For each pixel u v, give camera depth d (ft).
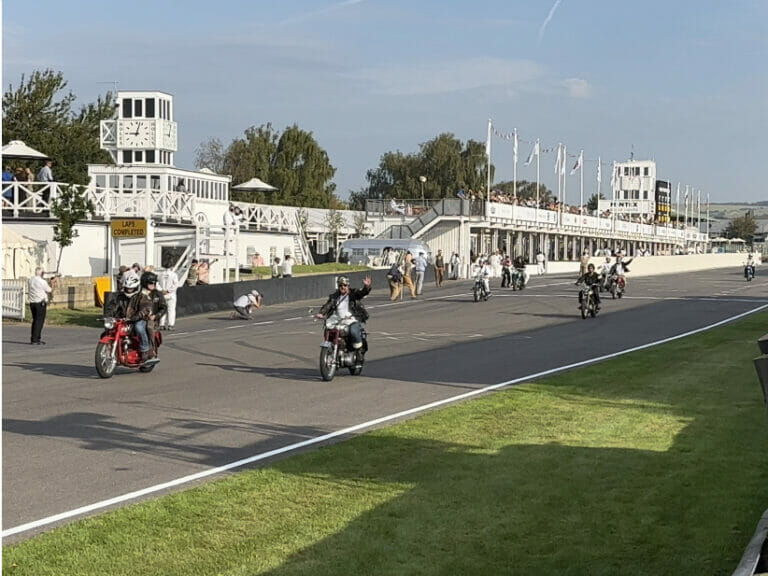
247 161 288.30
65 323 97.60
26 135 188.75
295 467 29.50
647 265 255.91
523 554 20.70
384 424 38.09
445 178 403.75
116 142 167.02
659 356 64.95
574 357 64.64
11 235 118.52
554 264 255.50
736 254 369.30
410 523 23.15
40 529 22.61
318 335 84.38
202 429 36.81
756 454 31.50
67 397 45.52
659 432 35.81
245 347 72.79
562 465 29.86
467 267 219.82
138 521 23.18
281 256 188.55
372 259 200.34
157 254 137.08
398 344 74.49
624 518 23.57
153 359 55.01
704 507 24.57
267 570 19.56
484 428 36.60
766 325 94.32
